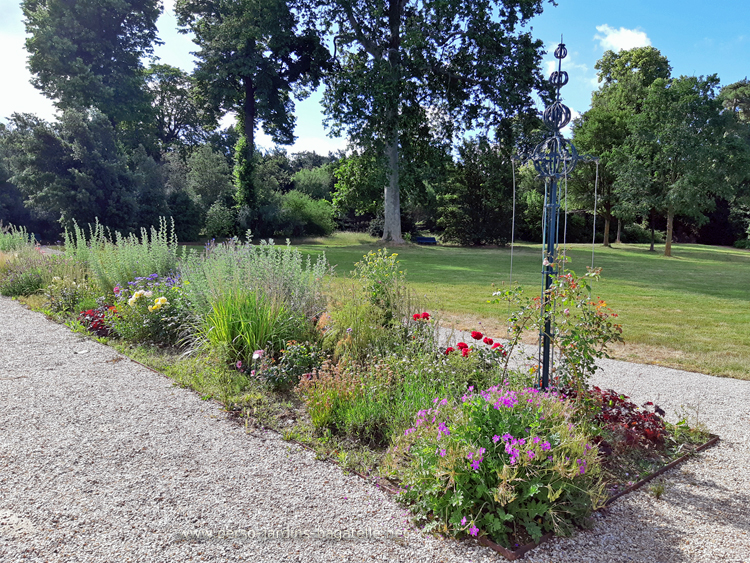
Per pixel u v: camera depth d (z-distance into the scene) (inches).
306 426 145.7
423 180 1176.8
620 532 97.3
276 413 155.9
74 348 232.5
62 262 394.6
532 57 871.7
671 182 970.1
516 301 154.7
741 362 231.6
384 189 1127.6
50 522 96.4
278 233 1264.8
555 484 99.6
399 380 158.9
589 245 1307.8
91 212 944.9
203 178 1221.7
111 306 280.5
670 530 98.2
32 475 115.0
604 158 1135.6
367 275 231.8
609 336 143.6
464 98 955.3
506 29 898.1
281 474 117.8
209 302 215.5
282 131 1270.9
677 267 764.0
